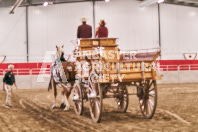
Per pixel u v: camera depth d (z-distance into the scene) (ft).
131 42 95.20
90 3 94.48
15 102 43.78
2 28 91.45
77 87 30.91
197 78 82.28
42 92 61.31
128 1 95.55
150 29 96.37
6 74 37.73
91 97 26.25
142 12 96.07
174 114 29.48
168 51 96.94
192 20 99.76
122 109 31.55
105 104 38.70
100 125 24.79
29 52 91.56
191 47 99.19
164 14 97.45
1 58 88.63
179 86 67.87
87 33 32.30
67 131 22.67
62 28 93.30
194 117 27.68
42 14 92.63
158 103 38.34
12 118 29.25
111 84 29.58
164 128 22.99
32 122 26.91
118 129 22.99
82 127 24.08
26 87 74.28
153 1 87.45
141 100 28.63
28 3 91.50
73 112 32.65
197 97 44.96
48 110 34.76
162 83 79.92
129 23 95.45
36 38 92.02
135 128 23.24
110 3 95.09
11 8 87.30
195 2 94.89
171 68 85.25
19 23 91.76
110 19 94.84
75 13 93.97
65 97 33.60
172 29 97.91
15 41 91.45
